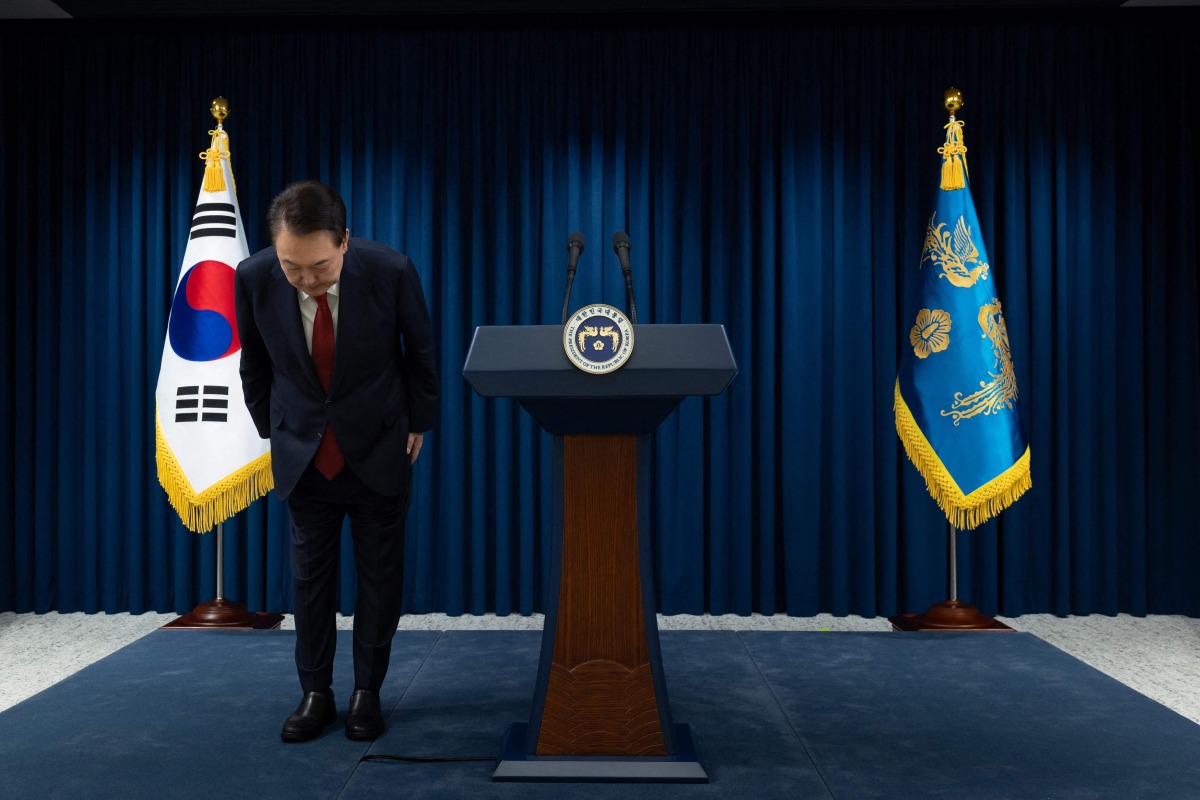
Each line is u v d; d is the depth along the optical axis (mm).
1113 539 3672
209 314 3146
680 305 3760
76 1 3561
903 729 1979
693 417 3725
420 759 1795
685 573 3754
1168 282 3703
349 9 3631
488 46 3775
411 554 3768
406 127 3750
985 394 3102
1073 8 3668
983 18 3715
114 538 3754
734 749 1862
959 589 3682
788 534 3717
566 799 1617
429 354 1918
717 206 3723
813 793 1645
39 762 1777
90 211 3748
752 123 3764
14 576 3805
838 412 3691
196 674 2363
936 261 3205
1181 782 1688
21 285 3766
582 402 1663
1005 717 2051
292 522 1963
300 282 1687
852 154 3746
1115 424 3688
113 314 3742
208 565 3717
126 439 3785
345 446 1821
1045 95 3691
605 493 1726
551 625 1737
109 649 3252
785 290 3703
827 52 3740
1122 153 3715
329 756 1814
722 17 3748
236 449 3104
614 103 3756
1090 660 3090
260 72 3773
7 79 3777
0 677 2918
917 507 3680
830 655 2574
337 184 3820
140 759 1794
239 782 1687
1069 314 3699
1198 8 3668
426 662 2492
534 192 3771
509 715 2061
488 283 3789
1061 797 1625
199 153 3760
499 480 3730
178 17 3723
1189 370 3664
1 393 3768
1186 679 2865
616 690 1726
